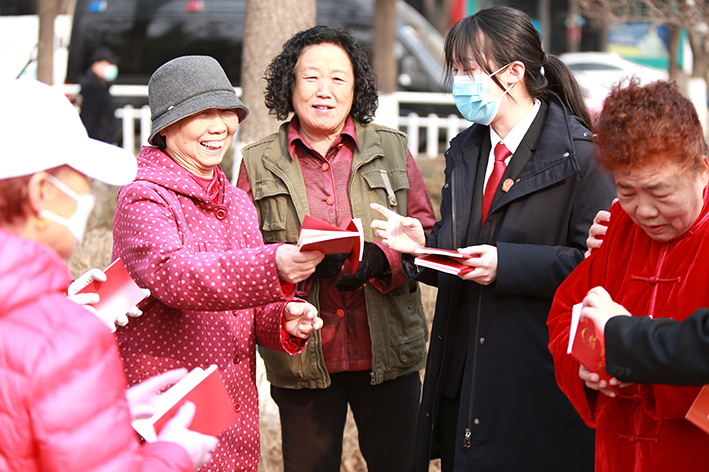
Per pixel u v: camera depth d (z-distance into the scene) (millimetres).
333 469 2746
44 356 1120
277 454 3395
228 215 2266
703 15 6703
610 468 1720
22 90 1310
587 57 12773
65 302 1196
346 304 2680
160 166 2166
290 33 4672
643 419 1646
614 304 1568
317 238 1768
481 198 2430
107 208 5242
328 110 2656
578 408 1758
